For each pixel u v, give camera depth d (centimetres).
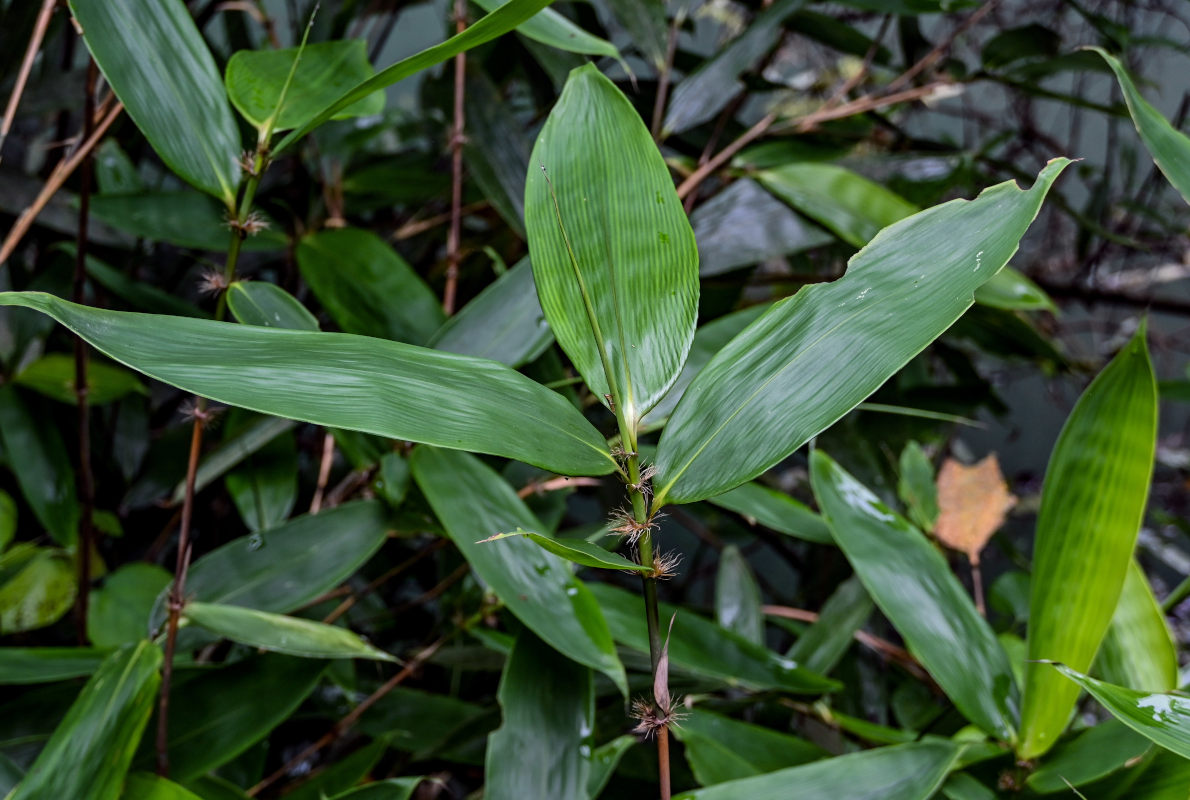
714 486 90
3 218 178
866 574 118
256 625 116
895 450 190
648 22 163
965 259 90
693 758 122
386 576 145
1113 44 191
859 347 90
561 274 96
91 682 112
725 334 133
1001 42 168
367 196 186
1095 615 109
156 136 108
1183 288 324
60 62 197
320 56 115
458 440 87
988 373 294
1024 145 273
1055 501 111
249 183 109
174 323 90
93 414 185
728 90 164
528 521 122
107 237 171
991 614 233
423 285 140
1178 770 105
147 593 144
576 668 117
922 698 162
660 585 232
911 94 171
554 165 98
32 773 107
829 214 155
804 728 135
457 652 132
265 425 133
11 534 153
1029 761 111
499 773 111
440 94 181
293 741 170
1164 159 104
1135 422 108
